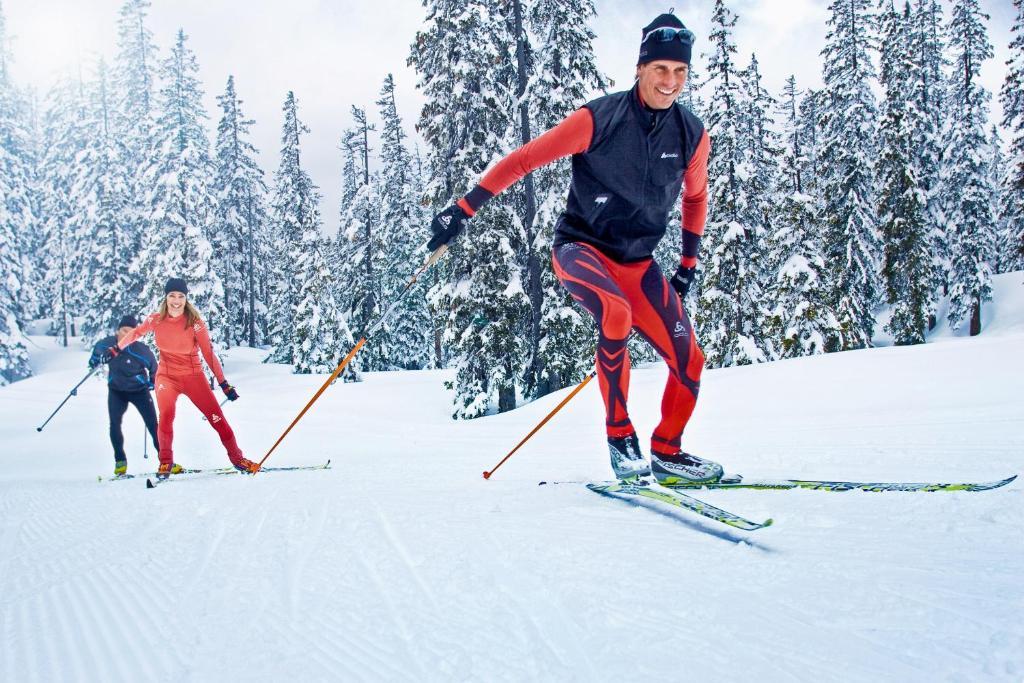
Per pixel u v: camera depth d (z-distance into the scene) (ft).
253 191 127.95
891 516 7.02
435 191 57.77
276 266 123.34
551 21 51.52
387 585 6.11
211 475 18.26
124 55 111.86
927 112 89.76
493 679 4.09
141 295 90.07
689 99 90.17
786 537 6.50
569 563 6.19
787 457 14.01
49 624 5.92
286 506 10.73
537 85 52.54
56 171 126.93
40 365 112.98
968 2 84.79
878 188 80.89
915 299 79.51
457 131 55.93
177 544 8.65
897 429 18.86
